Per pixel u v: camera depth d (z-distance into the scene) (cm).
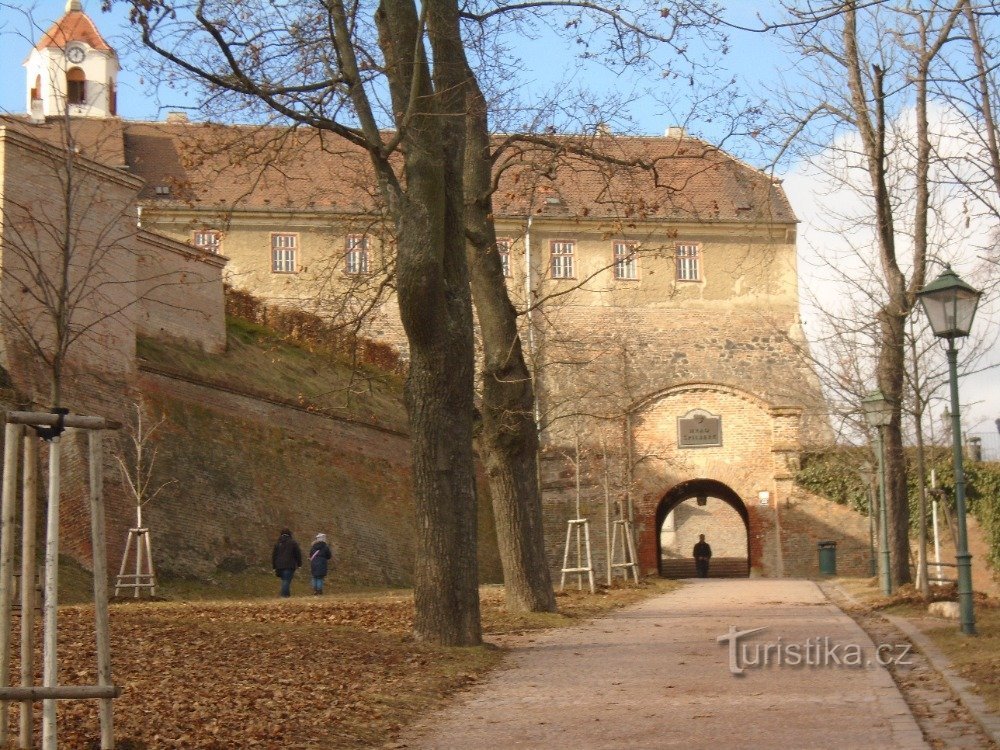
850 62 2420
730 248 6347
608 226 2136
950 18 1905
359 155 2041
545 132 2078
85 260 3102
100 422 938
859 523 4703
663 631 1986
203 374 3662
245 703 1202
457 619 1703
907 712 1134
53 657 900
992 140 1697
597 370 5669
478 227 2238
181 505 3331
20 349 2927
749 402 4812
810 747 991
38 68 5603
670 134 4581
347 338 2206
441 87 1816
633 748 1020
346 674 1411
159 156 5662
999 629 1709
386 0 1758
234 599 3031
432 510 1716
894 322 2548
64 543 2894
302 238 5700
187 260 3803
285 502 3725
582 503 4766
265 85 1673
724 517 7900
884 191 2462
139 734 1044
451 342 1720
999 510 4466
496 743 1066
